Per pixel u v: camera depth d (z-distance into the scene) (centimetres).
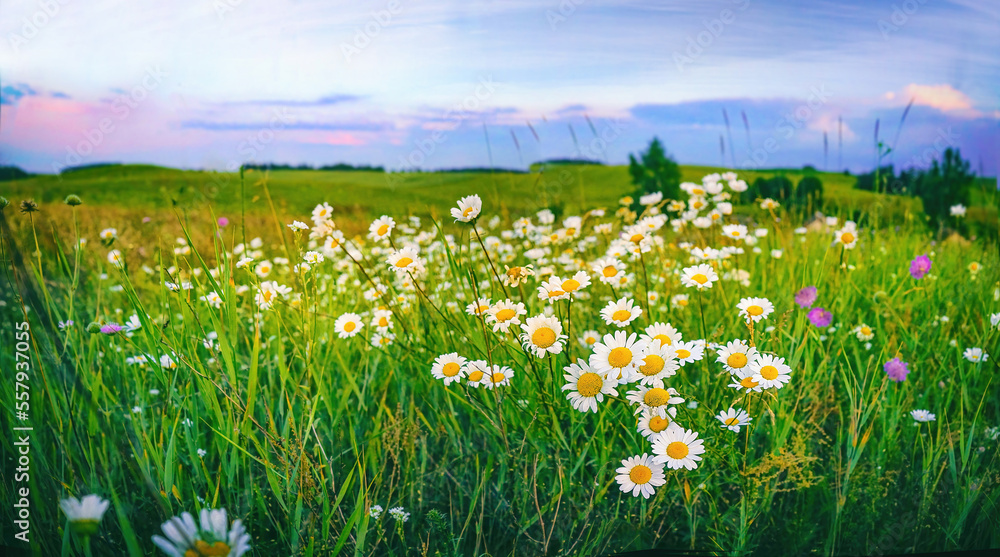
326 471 155
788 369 136
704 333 171
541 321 138
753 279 274
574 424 158
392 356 193
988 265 258
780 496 162
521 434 166
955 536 149
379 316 190
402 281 226
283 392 164
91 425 155
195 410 162
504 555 147
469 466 172
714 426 140
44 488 154
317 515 142
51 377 169
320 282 233
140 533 145
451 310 208
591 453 164
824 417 160
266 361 189
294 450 143
